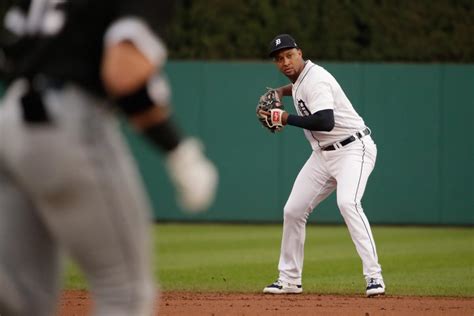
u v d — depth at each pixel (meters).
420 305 24.31
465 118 51.81
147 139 8.80
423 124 51.91
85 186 8.55
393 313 22.53
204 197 8.69
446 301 25.42
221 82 52.12
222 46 56.81
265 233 48.34
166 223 53.41
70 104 8.51
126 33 8.25
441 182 52.19
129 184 8.88
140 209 9.09
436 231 50.28
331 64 51.84
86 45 8.73
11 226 9.39
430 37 56.62
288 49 25.94
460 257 39.06
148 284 9.49
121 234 8.91
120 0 8.66
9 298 9.48
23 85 8.74
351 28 56.66
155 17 8.50
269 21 56.91
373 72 51.75
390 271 34.38
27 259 9.55
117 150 8.84
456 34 56.59
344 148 26.22
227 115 52.25
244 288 29.02
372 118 51.94
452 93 51.78
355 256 39.09
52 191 8.55
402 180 52.25
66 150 8.41
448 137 51.97
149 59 8.36
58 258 9.98
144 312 9.50
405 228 51.69
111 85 8.32
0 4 55.53
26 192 9.20
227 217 52.97
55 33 8.86
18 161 8.55
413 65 51.69
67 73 8.61
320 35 56.62
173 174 8.74
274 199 52.44
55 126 8.39
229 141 52.38
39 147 8.41
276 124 26.14
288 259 27.00
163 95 8.59
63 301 25.06
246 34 56.88
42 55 8.77
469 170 52.03
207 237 46.47
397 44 56.56
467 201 52.12
